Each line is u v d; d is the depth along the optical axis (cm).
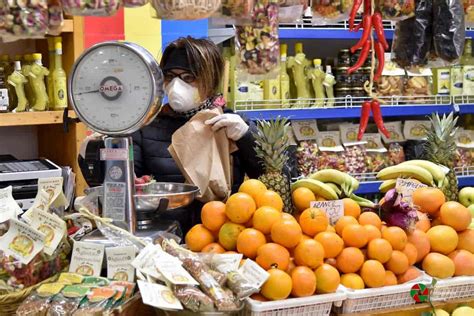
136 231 178
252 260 170
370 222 184
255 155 227
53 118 296
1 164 255
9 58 303
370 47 210
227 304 149
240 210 172
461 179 427
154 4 178
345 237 178
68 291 149
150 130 256
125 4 176
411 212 187
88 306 144
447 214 193
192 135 222
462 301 183
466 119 464
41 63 310
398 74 414
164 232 179
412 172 222
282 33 374
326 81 394
